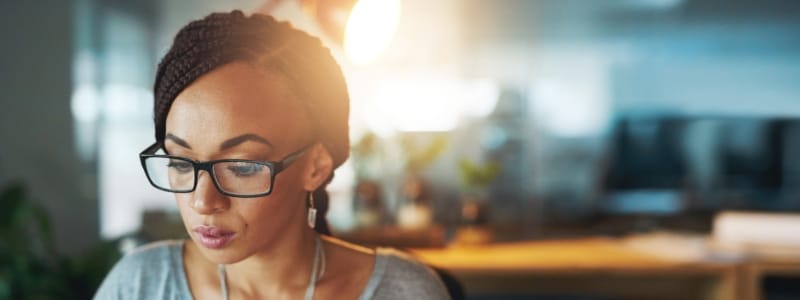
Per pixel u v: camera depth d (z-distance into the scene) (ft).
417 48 10.56
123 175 10.24
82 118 10.18
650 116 10.71
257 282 2.45
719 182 10.35
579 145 10.75
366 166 9.22
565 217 10.55
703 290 8.70
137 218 10.25
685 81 10.87
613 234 9.58
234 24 2.22
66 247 10.18
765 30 10.89
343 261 2.59
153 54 10.20
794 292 9.28
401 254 2.72
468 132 10.58
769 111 10.85
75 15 10.11
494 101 10.55
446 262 7.92
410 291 2.57
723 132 10.41
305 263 2.48
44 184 10.16
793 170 10.23
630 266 7.82
